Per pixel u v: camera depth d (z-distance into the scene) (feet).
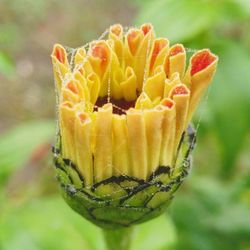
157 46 0.36
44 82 1.36
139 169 0.35
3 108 1.29
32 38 1.44
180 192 0.80
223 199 0.70
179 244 0.68
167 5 0.65
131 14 1.51
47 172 0.79
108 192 0.36
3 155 0.62
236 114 0.67
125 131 0.34
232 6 0.65
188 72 0.35
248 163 0.78
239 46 0.69
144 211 0.37
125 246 0.42
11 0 1.49
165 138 0.35
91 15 1.50
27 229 0.55
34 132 0.62
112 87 0.37
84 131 0.34
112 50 0.36
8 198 0.72
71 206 0.37
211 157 0.92
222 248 0.68
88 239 0.55
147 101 0.34
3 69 0.56
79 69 0.35
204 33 0.68
